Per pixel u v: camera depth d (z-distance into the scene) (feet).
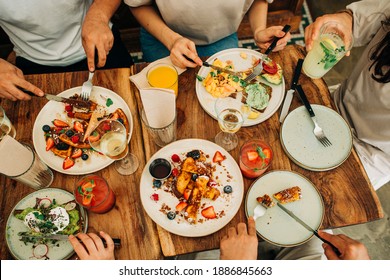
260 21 5.89
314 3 10.47
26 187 4.25
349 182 4.26
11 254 3.91
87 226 4.00
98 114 4.73
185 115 4.73
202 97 4.81
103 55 5.22
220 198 4.13
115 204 4.14
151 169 4.22
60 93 4.83
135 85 4.97
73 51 6.29
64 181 4.30
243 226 3.88
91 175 4.05
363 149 5.31
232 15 5.90
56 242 3.92
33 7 5.30
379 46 4.55
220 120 4.18
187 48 4.96
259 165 4.14
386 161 5.13
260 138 4.58
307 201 4.12
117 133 4.37
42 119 4.70
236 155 4.46
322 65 4.69
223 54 5.21
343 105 5.76
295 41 9.98
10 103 4.86
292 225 3.99
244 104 4.73
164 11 5.85
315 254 4.84
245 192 4.25
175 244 3.90
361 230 7.50
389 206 7.76
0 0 5.04
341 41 4.99
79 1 5.80
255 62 5.13
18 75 4.93
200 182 4.09
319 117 4.66
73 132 4.58
